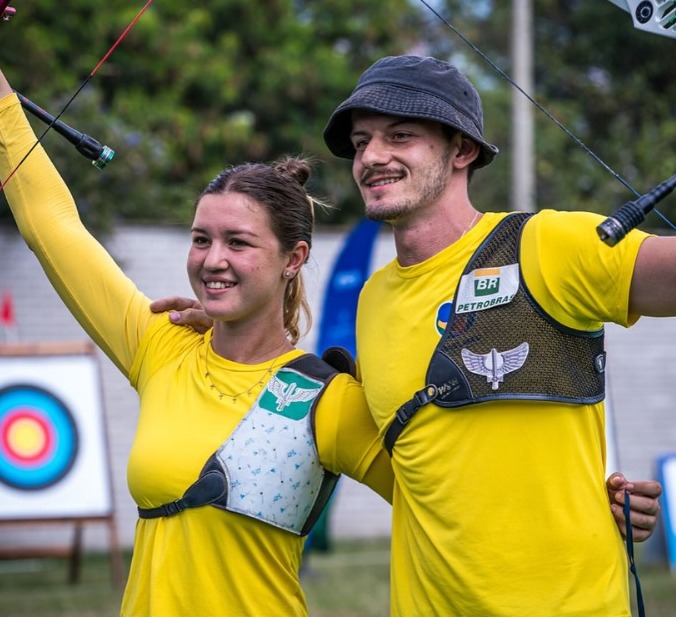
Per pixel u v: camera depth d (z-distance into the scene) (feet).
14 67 99.30
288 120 115.75
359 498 87.20
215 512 23.52
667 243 20.86
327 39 121.19
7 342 81.92
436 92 23.13
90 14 106.93
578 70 131.95
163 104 108.06
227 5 115.75
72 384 70.03
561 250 21.65
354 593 60.39
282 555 24.08
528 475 21.79
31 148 26.13
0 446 68.69
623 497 22.72
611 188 119.44
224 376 24.63
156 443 24.12
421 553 22.47
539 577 21.56
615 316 21.50
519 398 21.74
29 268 82.64
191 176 109.19
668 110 128.88
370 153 23.06
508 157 120.37
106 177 92.38
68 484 68.64
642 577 69.15
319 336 66.85
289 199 24.98
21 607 57.47
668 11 22.41
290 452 23.88
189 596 23.43
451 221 23.29
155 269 85.15
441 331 22.45
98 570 73.82
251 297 24.31
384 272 24.47
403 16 127.34
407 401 22.59
